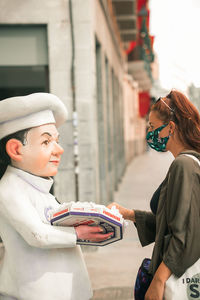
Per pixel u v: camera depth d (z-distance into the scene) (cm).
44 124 177
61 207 172
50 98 178
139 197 973
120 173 1364
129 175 1514
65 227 171
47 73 539
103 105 775
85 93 531
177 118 187
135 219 221
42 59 533
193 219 167
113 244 562
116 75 1298
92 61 539
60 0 519
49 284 171
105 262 479
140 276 197
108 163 927
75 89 530
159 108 191
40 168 178
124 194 1029
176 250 167
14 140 174
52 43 523
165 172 1603
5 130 174
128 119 2145
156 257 180
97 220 164
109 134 955
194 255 166
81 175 537
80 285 182
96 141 591
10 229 173
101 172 776
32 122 174
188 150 183
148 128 199
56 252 178
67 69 527
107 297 362
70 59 526
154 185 1198
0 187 173
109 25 937
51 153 179
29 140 175
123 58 1748
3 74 572
